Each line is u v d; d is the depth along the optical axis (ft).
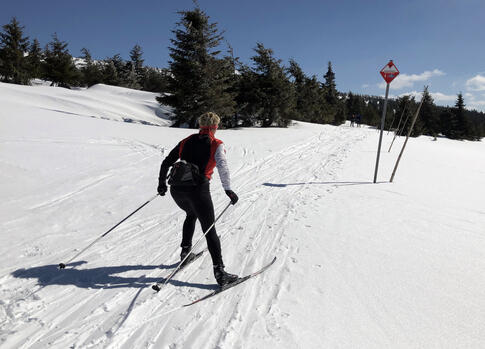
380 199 20.02
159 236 13.71
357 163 32.91
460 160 43.14
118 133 36.63
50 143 28.02
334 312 8.55
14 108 42.42
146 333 7.70
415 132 133.28
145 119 83.41
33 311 8.35
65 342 7.24
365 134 65.10
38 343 7.19
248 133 53.62
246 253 12.30
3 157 22.50
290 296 9.32
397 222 15.83
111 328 7.78
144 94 121.80
